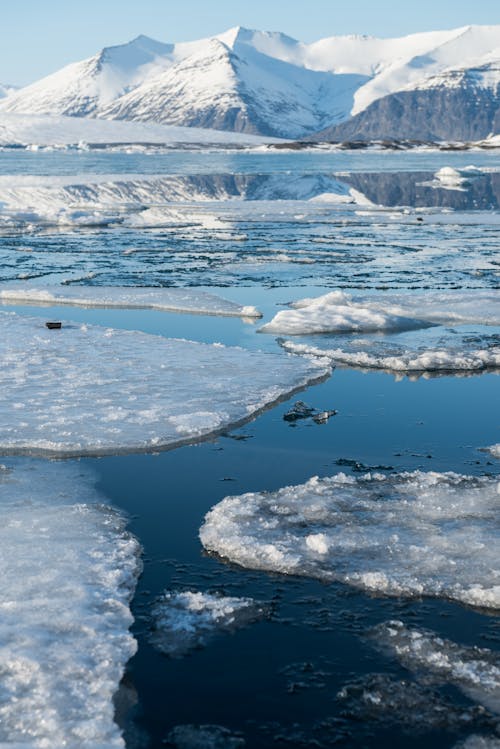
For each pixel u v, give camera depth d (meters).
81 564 6.59
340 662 5.51
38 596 6.05
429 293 19.52
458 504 7.74
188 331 15.81
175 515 7.71
